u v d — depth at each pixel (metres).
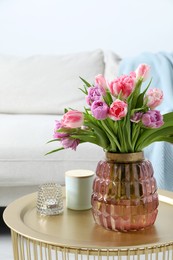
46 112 2.60
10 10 3.01
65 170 2.02
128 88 1.04
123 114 1.01
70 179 1.28
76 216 1.23
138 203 1.09
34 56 2.72
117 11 2.98
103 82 1.07
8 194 2.09
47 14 3.01
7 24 3.02
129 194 1.08
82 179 1.27
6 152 2.01
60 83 2.62
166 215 1.22
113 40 3.00
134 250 1.01
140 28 2.98
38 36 3.02
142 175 1.10
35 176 2.02
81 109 2.59
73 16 3.01
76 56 2.72
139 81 1.06
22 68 2.65
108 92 1.06
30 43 3.02
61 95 2.61
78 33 3.01
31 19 3.01
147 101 1.06
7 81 2.63
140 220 1.10
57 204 1.24
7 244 2.06
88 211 1.27
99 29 3.00
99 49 2.77
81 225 1.15
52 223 1.17
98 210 1.12
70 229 1.12
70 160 2.02
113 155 1.10
